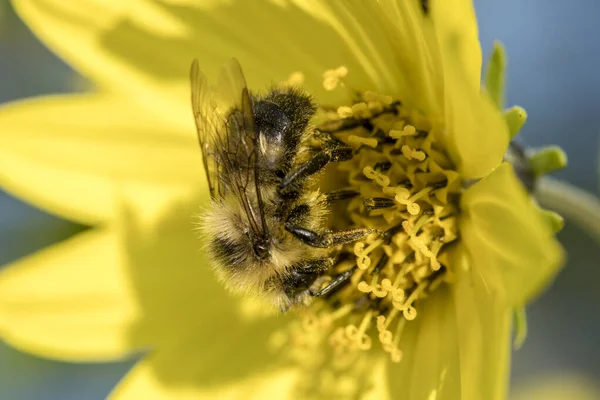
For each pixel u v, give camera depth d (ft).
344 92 0.37
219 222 0.36
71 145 0.39
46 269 0.38
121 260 0.39
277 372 0.38
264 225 0.35
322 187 0.36
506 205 0.33
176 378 0.38
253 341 0.38
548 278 0.31
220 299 0.38
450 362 0.35
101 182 0.39
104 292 0.38
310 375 0.38
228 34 0.38
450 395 0.35
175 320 0.38
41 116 0.38
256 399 0.38
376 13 0.35
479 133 0.34
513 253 0.33
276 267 0.36
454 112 0.34
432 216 0.36
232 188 0.35
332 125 0.36
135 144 0.39
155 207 0.39
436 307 0.36
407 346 0.36
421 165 0.36
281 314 0.38
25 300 0.38
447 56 0.32
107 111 0.39
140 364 0.38
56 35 0.38
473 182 0.35
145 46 0.38
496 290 0.34
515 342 0.35
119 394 0.38
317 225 0.36
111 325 0.38
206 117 0.36
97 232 0.39
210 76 0.38
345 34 0.36
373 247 0.36
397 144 0.36
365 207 0.36
